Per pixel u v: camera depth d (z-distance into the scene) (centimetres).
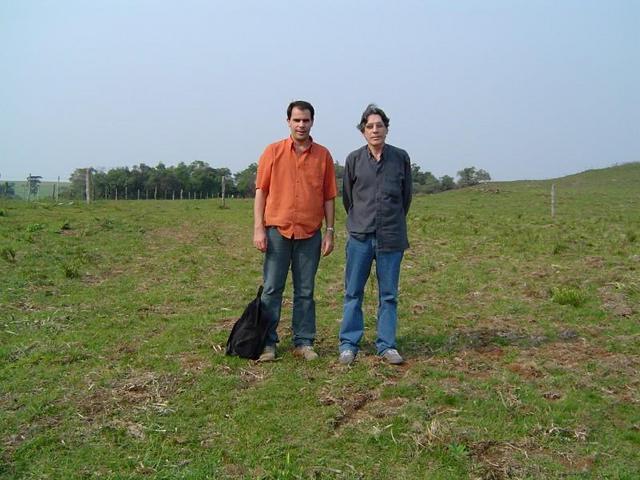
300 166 525
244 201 2966
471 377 486
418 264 1008
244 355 524
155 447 371
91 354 535
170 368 502
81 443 375
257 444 377
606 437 387
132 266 970
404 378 482
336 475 343
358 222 524
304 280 543
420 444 372
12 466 348
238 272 950
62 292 774
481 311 703
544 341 582
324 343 583
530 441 379
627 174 4788
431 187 4997
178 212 2038
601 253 1094
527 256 1073
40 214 1664
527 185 4275
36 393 447
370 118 509
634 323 641
